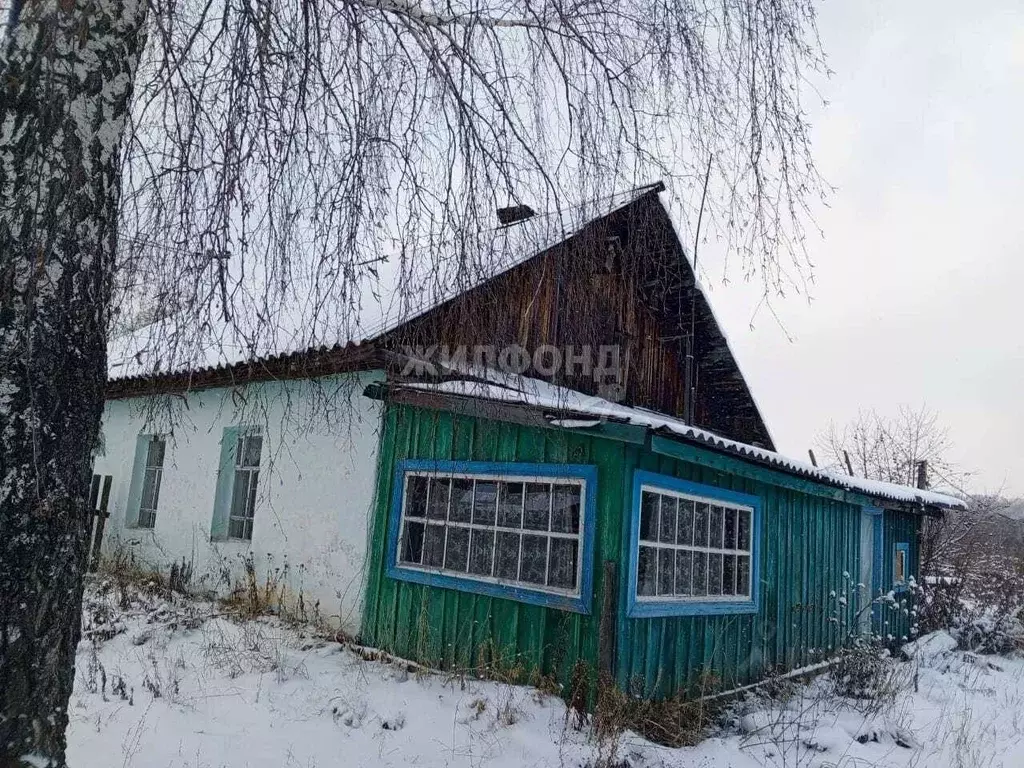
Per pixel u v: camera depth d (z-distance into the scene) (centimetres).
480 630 575
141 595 771
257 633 639
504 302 418
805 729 572
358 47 357
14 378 231
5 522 229
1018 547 1744
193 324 337
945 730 636
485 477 598
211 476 827
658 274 550
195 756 403
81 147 251
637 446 541
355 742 443
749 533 709
